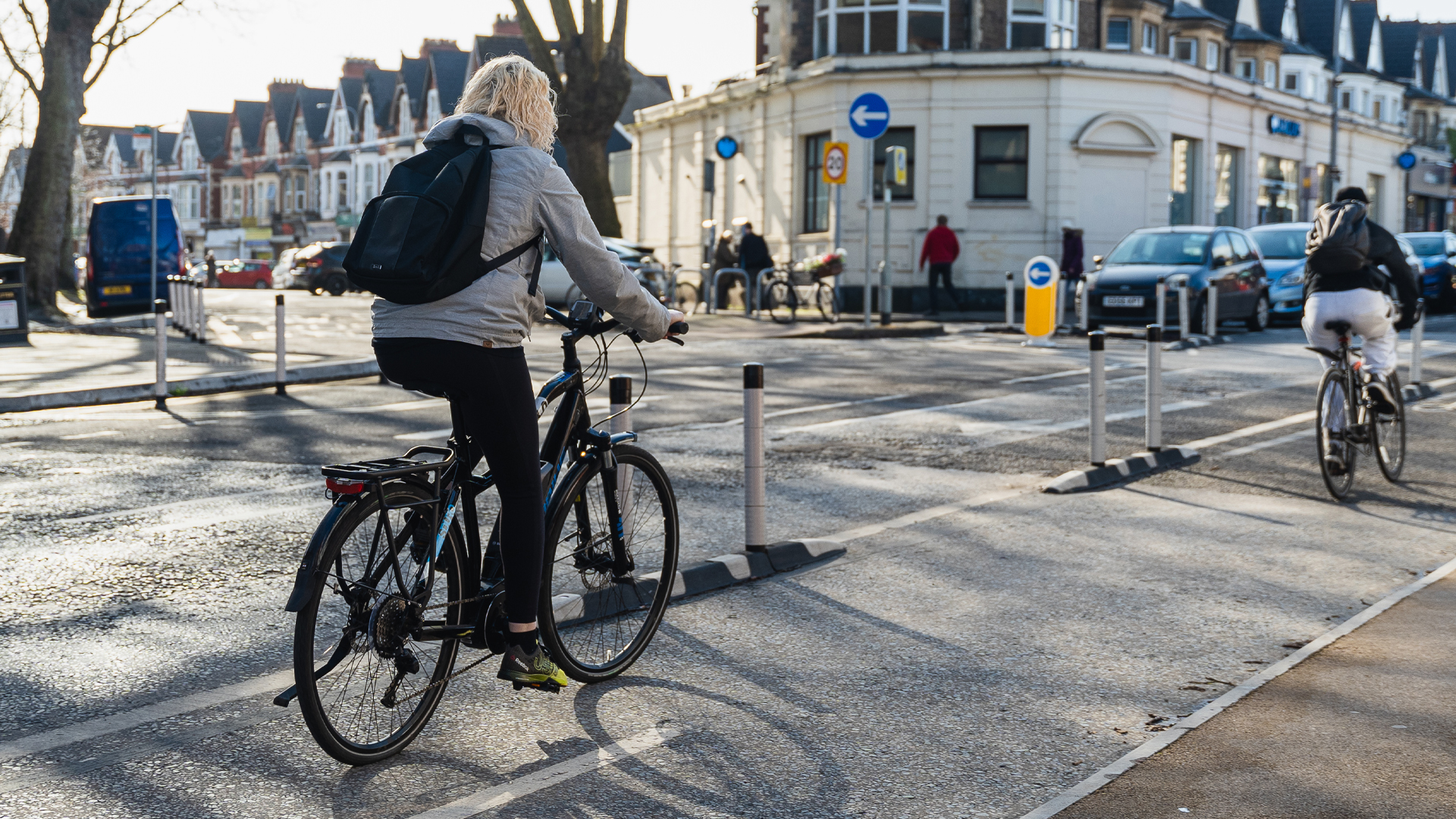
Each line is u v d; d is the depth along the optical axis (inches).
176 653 189.8
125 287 1061.8
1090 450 336.2
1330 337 317.7
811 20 1305.4
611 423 205.2
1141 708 169.9
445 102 2758.4
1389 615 213.9
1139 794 140.7
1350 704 169.6
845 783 144.9
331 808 136.9
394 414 443.2
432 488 151.3
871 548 260.2
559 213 147.8
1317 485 329.7
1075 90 1167.0
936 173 1174.3
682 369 592.7
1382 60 2347.4
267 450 368.8
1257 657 192.1
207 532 266.4
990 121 1168.8
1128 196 1207.6
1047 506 301.3
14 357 655.1
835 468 348.2
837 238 941.8
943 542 265.3
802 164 1251.2
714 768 148.8
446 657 159.0
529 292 148.3
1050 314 739.4
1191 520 287.1
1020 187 1179.3
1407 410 463.5
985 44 1267.2
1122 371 591.8
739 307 1080.2
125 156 4069.9
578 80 1152.8
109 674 180.1
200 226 3764.8
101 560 243.0
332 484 143.1
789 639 200.2
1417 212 2154.3
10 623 203.9
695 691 175.9
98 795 139.4
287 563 242.2
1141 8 1461.6
